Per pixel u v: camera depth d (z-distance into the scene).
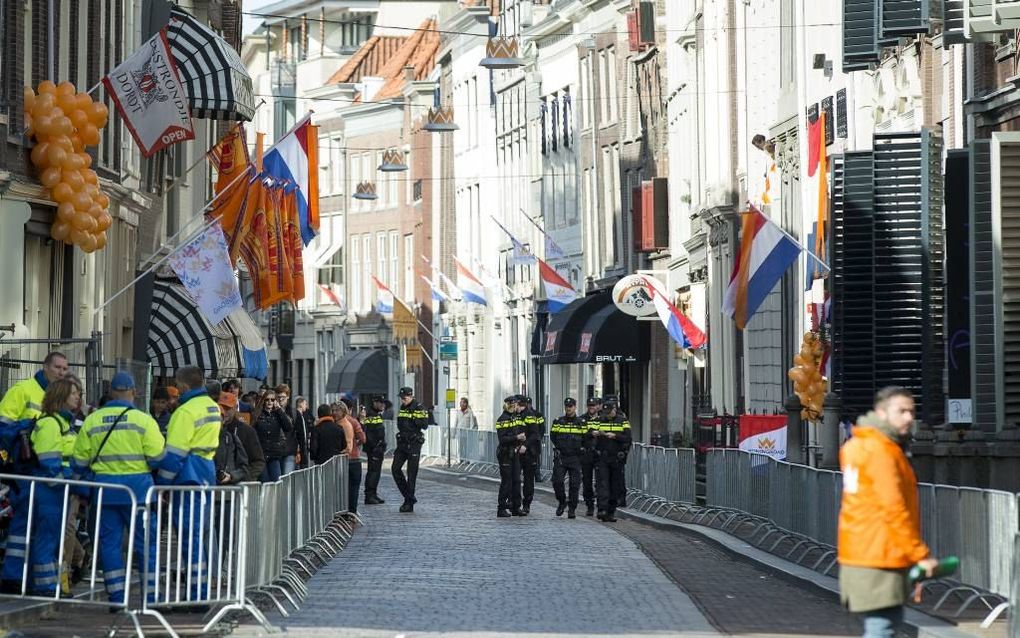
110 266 42.00
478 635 20.08
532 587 26.14
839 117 43.09
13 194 30.41
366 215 114.06
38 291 34.31
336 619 21.84
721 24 57.38
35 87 32.81
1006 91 30.97
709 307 59.69
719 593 25.22
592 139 77.50
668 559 31.39
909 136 33.66
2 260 29.69
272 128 121.62
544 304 83.75
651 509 43.94
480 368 96.44
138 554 20.61
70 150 31.30
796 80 47.44
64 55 36.25
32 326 33.47
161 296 48.50
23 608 20.08
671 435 62.50
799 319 47.22
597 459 43.22
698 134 61.31
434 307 104.25
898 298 33.94
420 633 20.28
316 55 119.75
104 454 20.70
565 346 69.25
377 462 51.38
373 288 112.81
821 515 27.83
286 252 45.25
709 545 34.41
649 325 67.06
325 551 31.44
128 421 20.78
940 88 36.19
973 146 27.66
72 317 36.53
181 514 20.31
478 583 26.77
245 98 44.16
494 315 94.25
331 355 116.19
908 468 14.11
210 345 48.44
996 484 27.92
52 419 21.55
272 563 23.34
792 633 20.42
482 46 96.31
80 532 23.42
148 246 48.41
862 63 34.31
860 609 13.98
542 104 84.50
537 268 85.50
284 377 121.31
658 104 67.75
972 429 28.61
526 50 86.06
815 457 40.38
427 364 105.00
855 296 34.00
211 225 35.38
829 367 38.38
